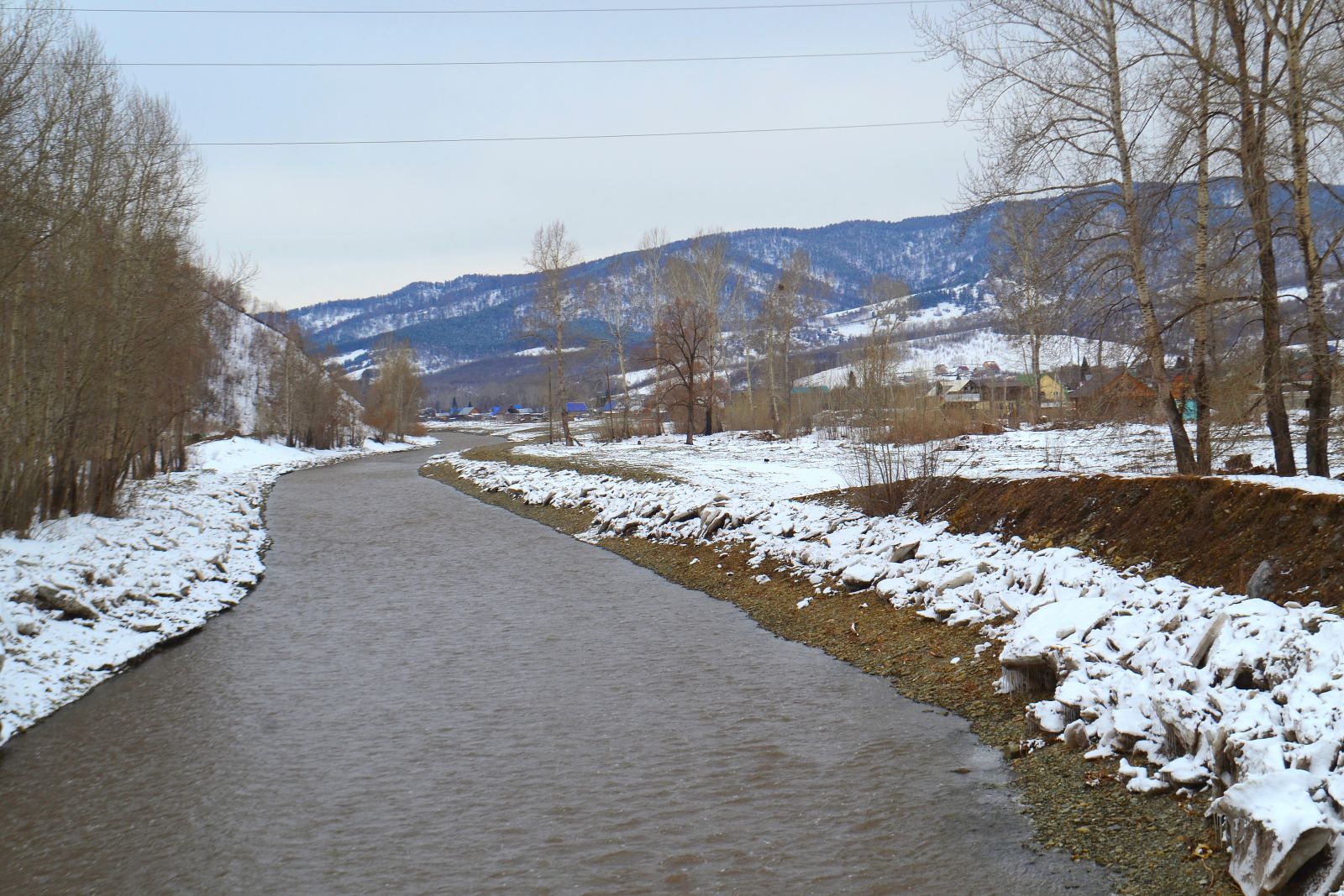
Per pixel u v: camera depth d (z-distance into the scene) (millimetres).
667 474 37625
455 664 15922
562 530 32281
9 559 19047
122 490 31797
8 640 15258
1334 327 16156
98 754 12180
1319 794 7324
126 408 30750
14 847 9617
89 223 26922
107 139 28891
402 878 8672
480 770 11211
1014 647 12664
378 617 19641
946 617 15867
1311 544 11820
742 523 25234
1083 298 19469
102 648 16641
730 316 81125
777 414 72188
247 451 72938
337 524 35250
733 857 8836
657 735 12234
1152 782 9141
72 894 8625
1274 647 9523
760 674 14914
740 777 10750
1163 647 10844
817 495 26891
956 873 8359
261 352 121125
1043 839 8852
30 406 23656
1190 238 18844
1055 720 10984
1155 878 7879
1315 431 16312
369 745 12203
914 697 13438
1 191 20828
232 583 23219
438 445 114938
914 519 21719
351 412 101250
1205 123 16781
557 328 69188
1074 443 38812
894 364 49156
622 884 8414
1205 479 14930
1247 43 17094
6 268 21750
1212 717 9180
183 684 15234
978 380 97688
